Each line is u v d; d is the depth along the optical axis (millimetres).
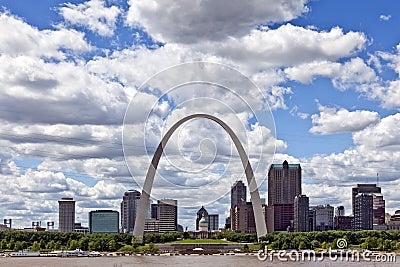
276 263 187500
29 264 190250
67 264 188125
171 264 182250
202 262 190000
